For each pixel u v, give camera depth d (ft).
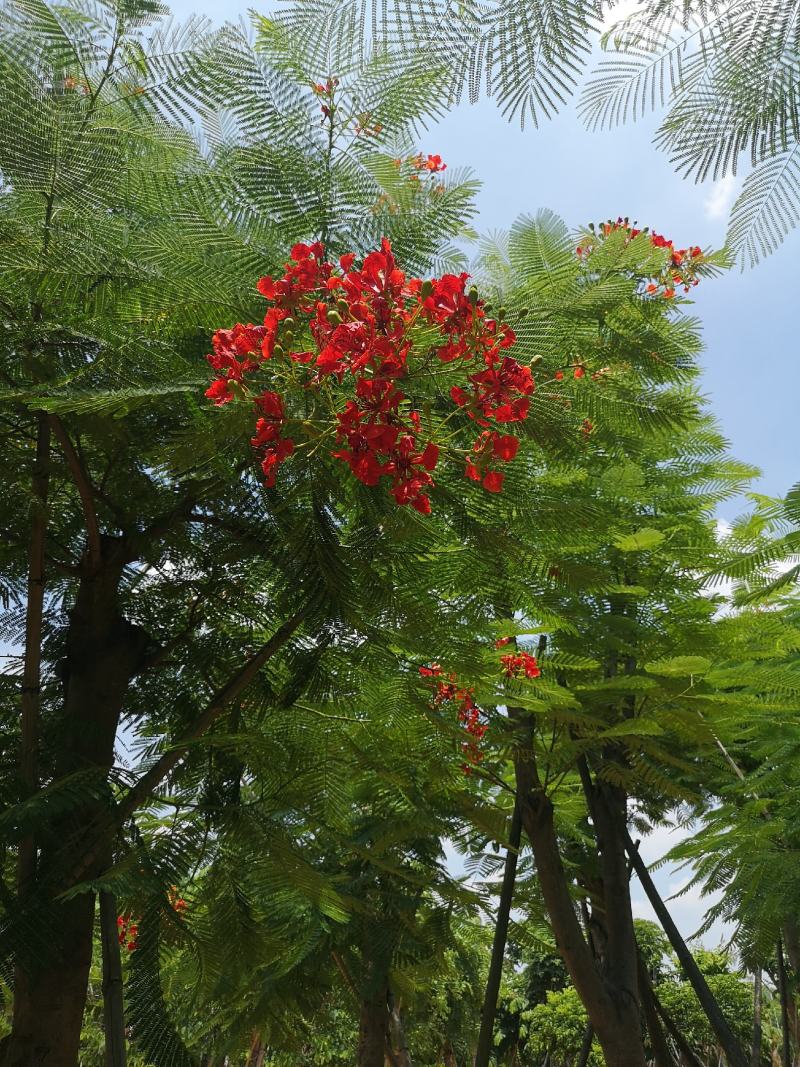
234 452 11.24
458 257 11.90
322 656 15.61
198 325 11.02
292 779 16.24
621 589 19.29
